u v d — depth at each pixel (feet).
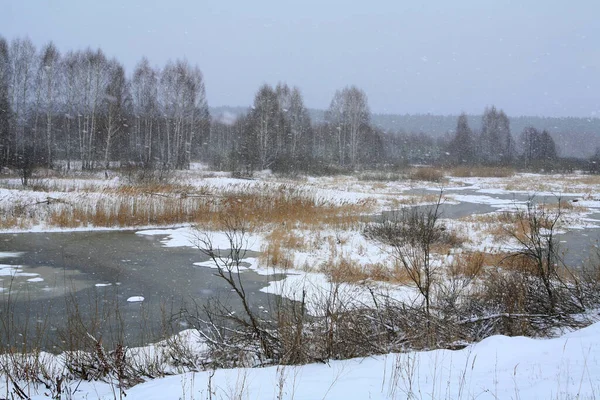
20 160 109.81
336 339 18.45
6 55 125.29
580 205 91.45
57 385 14.78
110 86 141.38
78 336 21.90
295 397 12.53
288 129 177.17
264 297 32.48
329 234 54.60
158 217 65.26
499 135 275.18
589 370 12.60
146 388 15.02
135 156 144.77
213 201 71.46
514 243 51.34
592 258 42.57
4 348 20.33
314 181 132.46
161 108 147.02
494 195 115.65
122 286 35.73
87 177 107.04
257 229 58.18
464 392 11.76
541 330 21.20
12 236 54.85
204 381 14.92
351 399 12.08
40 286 35.53
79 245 51.08
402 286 32.71
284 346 18.44
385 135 308.60
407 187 132.16
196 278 38.06
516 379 12.51
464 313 22.94
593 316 22.31
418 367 14.49
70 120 143.74
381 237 51.29
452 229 57.57
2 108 117.19
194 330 24.70
